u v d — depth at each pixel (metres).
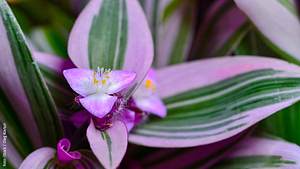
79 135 0.17
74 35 0.18
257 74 0.18
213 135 0.17
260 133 0.19
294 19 0.20
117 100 0.16
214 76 0.19
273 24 0.19
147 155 0.19
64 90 0.18
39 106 0.17
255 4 0.19
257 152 0.18
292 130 0.19
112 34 0.18
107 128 0.16
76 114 0.18
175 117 0.18
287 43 0.19
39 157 0.16
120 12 0.19
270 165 0.18
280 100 0.17
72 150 0.17
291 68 0.18
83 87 0.16
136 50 0.18
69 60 0.19
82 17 0.18
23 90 0.17
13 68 0.16
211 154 0.19
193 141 0.17
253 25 0.19
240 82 0.18
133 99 0.18
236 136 0.18
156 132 0.18
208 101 0.19
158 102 0.18
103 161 0.15
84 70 0.17
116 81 0.16
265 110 0.17
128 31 0.18
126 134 0.16
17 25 0.16
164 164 0.19
